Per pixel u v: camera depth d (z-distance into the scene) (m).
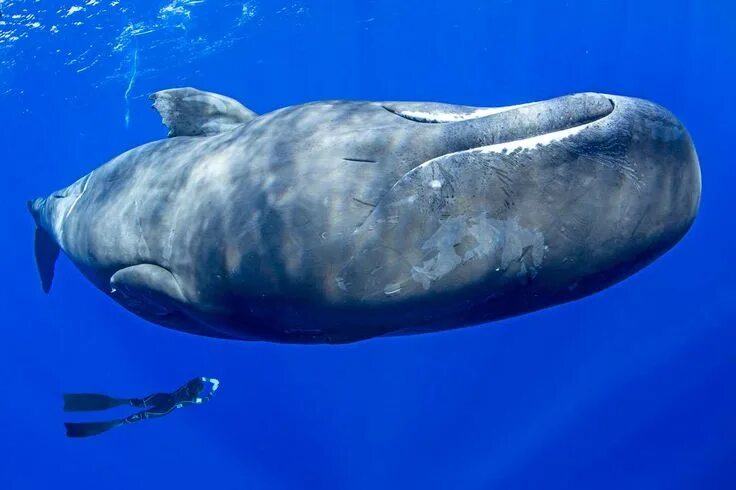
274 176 4.64
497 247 3.87
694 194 3.87
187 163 5.57
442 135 4.24
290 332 4.74
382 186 4.23
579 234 3.80
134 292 5.79
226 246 4.76
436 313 4.16
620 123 3.87
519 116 4.06
